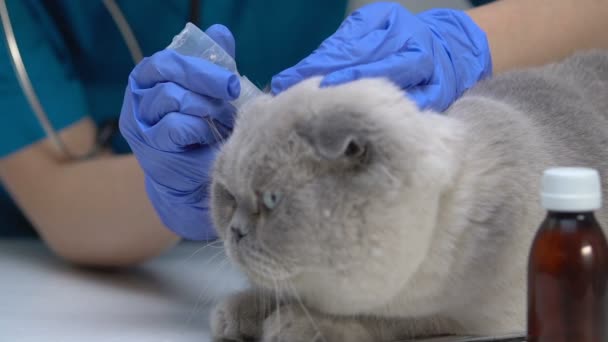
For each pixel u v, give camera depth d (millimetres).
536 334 632
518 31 1290
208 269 1330
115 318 976
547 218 638
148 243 1363
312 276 749
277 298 807
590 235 621
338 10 1617
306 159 705
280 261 722
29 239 1726
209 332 895
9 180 1490
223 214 800
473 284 778
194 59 916
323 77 869
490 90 975
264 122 742
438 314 814
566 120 914
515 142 821
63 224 1408
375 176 693
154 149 953
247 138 750
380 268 724
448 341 792
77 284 1233
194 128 916
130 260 1370
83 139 1524
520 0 1341
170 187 1000
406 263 730
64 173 1467
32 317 984
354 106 715
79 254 1383
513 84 984
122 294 1143
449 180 738
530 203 794
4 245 1627
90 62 1572
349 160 696
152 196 1104
